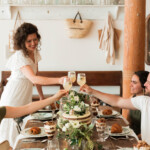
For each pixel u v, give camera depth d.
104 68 4.61
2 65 4.51
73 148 1.53
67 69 4.59
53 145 1.64
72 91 2.09
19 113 1.73
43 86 4.56
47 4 4.30
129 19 3.34
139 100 2.07
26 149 1.61
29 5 4.27
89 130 1.52
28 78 2.59
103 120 1.81
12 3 4.26
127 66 3.42
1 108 1.68
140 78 2.42
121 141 1.78
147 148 1.39
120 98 2.21
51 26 4.48
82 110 1.89
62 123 1.75
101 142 1.76
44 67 4.57
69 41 4.53
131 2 3.30
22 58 2.65
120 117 2.44
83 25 4.34
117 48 4.55
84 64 4.59
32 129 1.90
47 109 2.70
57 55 4.55
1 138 2.59
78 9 4.41
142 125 2.02
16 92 2.76
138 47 3.36
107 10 4.43
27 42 2.62
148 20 4.46
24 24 2.64
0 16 4.37
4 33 4.45
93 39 4.54
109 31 4.43
